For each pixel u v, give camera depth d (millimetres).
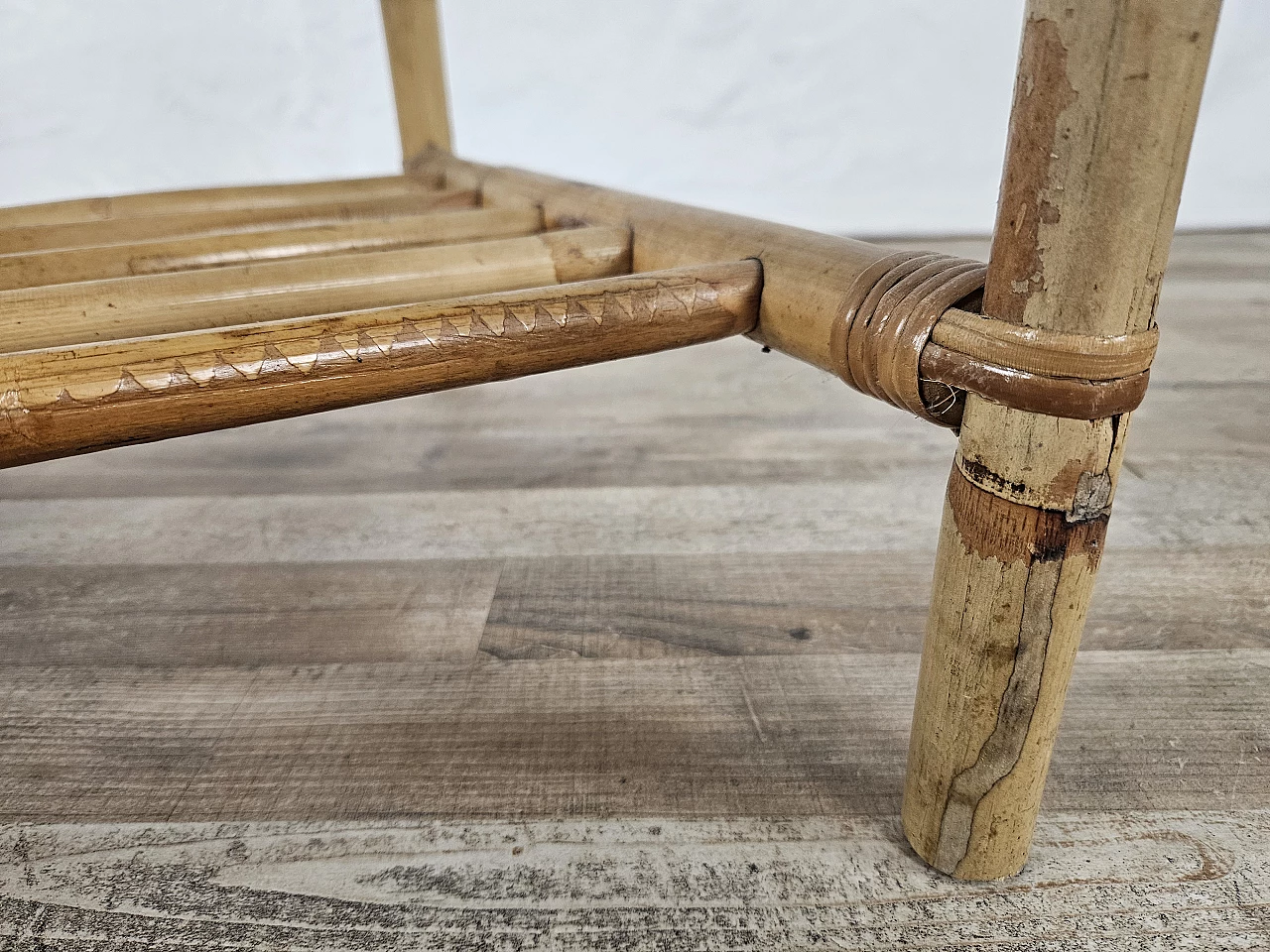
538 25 1287
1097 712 440
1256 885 347
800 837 373
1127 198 235
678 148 1372
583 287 347
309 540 609
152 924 336
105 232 516
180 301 380
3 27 1129
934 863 354
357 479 701
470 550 594
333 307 408
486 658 487
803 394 876
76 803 394
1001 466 278
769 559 576
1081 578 289
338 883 354
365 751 424
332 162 1315
